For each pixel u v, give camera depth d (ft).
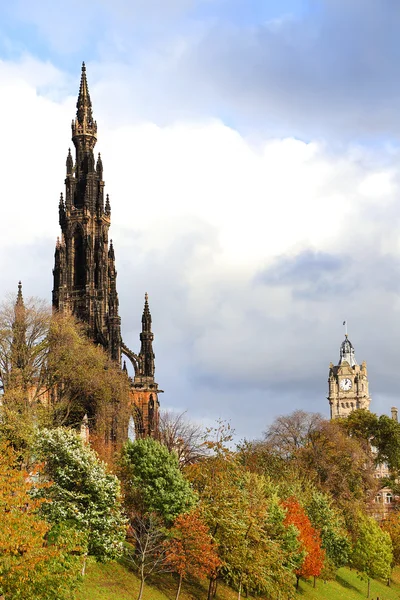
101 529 285.84
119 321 574.56
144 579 308.40
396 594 535.19
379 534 505.25
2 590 207.51
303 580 447.83
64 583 219.41
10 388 398.21
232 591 364.79
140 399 564.30
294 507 410.31
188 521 310.04
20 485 231.91
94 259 607.78
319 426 565.12
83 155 638.12
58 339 454.81
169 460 336.49
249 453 498.69
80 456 291.79
